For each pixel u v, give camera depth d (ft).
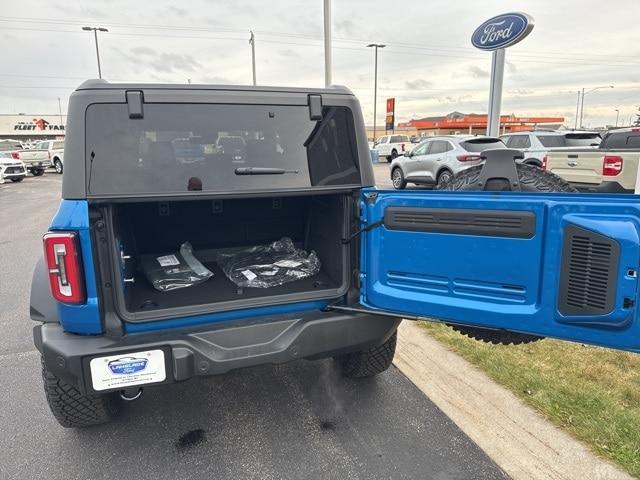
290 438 9.03
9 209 42.83
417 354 12.17
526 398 9.80
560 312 6.89
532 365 11.10
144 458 8.50
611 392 9.91
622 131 28.32
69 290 6.97
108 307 7.23
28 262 23.32
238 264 9.75
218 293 8.51
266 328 7.89
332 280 9.27
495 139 38.27
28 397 10.62
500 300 7.39
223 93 7.98
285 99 8.35
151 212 9.87
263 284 8.89
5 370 11.94
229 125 7.99
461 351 12.06
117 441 9.00
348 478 7.92
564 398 9.61
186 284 8.90
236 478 7.98
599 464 7.88
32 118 262.06
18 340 13.84
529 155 39.63
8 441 9.01
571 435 8.62
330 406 10.11
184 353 7.28
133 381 7.18
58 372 7.12
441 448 8.62
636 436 8.37
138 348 7.09
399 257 8.22
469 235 7.50
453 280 7.75
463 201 7.47
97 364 7.00
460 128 192.24
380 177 64.95
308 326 7.99
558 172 27.53
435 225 7.78
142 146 7.51
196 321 7.84
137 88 7.48
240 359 7.62
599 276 6.52
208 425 9.50
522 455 8.27
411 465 8.20
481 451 8.48
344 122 8.78
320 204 9.96
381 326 8.59
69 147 7.11
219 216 10.49
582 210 6.58
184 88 7.77
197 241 10.56
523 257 7.10
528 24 33.42
